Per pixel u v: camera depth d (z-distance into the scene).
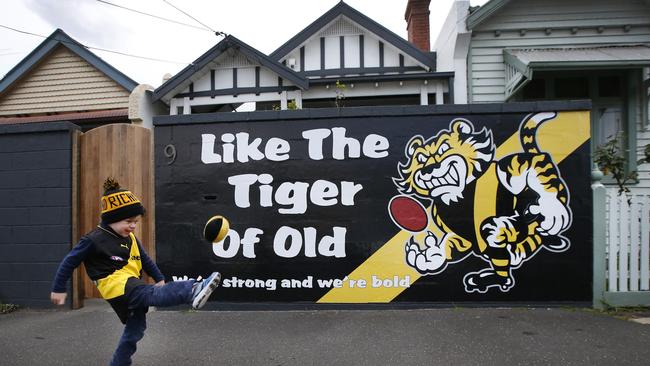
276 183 5.08
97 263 2.89
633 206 4.75
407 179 4.96
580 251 4.80
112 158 5.30
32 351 3.86
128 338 2.94
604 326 4.21
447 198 4.92
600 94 7.91
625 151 7.67
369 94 9.08
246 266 5.05
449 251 4.89
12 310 5.13
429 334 4.07
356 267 4.96
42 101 11.65
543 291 4.82
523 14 8.05
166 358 3.64
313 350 3.76
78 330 4.41
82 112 11.45
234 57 9.60
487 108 4.91
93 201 5.31
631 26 7.97
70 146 5.30
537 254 4.83
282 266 5.02
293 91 9.36
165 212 5.17
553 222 4.82
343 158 5.03
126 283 2.85
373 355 3.63
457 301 4.86
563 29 8.04
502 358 3.52
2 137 5.39
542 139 4.86
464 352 3.65
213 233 3.22
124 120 10.76
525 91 8.01
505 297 4.84
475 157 4.91
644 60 6.66
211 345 3.92
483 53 8.13
